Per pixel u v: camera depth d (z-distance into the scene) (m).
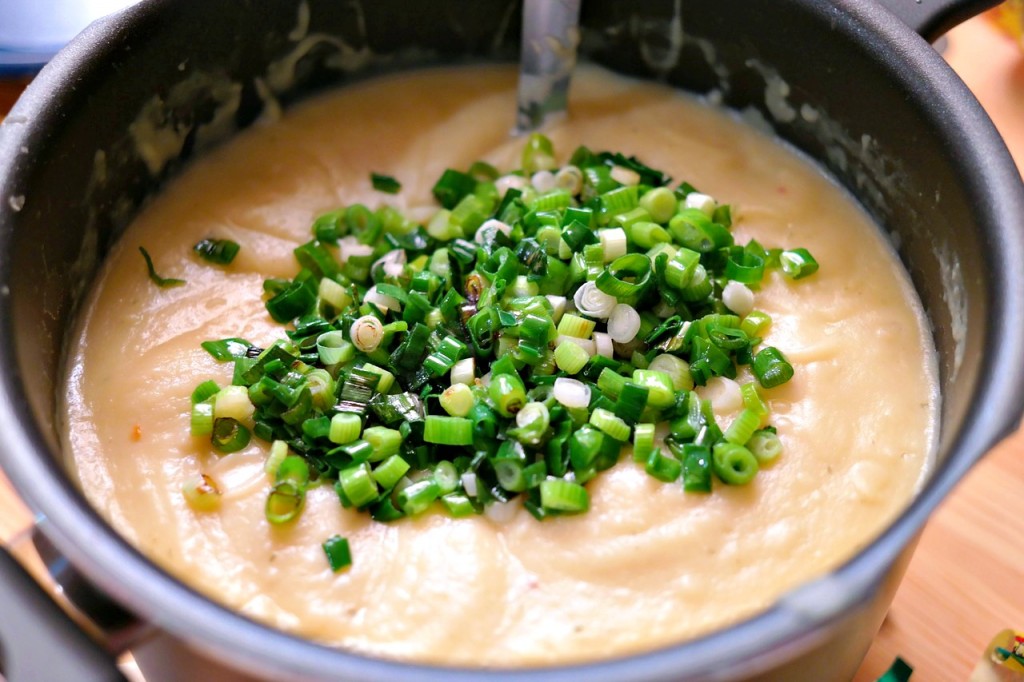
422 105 0.38
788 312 0.33
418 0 0.37
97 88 0.32
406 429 0.31
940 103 0.31
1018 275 0.28
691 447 0.30
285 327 0.33
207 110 0.36
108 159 0.33
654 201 0.34
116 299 0.34
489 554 0.29
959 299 0.31
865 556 0.24
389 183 0.36
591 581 0.29
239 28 0.35
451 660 0.28
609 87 0.38
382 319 0.33
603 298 0.32
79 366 0.32
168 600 0.24
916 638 0.32
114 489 0.30
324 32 0.36
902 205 0.33
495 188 0.36
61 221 0.31
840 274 0.34
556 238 0.34
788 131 0.36
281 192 0.36
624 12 0.37
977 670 0.31
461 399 0.31
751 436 0.30
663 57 0.37
